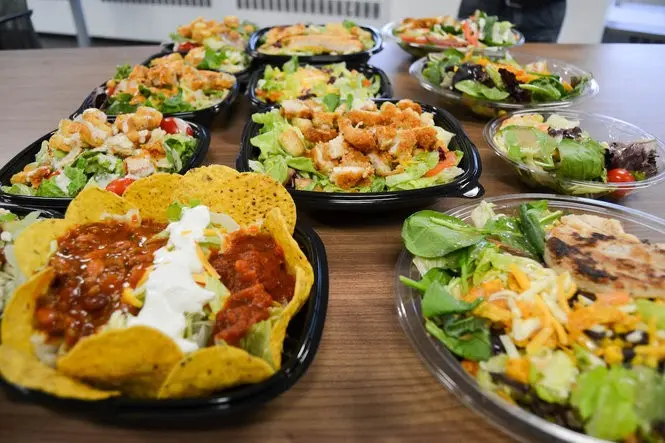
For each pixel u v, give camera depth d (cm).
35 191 49
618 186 46
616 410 27
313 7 169
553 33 128
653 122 66
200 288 33
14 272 37
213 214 39
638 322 31
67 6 190
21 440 28
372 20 166
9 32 140
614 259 35
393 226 47
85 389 26
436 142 51
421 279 37
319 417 30
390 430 29
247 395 27
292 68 77
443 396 31
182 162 54
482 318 33
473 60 72
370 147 51
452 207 49
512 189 53
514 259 36
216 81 72
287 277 35
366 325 36
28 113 70
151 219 41
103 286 32
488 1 129
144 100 66
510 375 30
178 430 29
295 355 29
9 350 28
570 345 31
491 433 29
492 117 68
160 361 27
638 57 89
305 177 50
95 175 51
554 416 29
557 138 53
